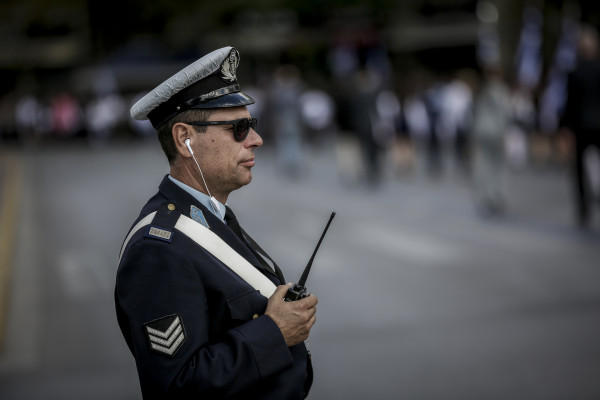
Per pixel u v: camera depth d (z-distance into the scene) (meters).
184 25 59.03
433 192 22.83
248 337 3.24
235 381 3.16
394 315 10.64
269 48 59.94
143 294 3.25
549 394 7.87
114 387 8.42
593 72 14.66
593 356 8.83
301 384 3.42
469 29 58.53
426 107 27.59
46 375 8.84
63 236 17.56
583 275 12.20
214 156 3.47
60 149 48.41
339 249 15.25
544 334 9.59
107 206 22.27
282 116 29.11
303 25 60.59
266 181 27.30
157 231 3.33
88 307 11.59
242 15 60.00
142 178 29.23
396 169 29.34
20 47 63.97
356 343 9.55
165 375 3.16
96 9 60.69
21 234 17.98
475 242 15.23
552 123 25.31
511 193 21.17
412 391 8.05
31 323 10.84
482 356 8.96
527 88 27.12
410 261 13.91
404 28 59.19
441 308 10.88
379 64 57.53
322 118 42.69
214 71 3.45
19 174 32.75
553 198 19.84
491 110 18.02
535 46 29.16
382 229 17.23
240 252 3.50
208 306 3.35
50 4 62.34
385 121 29.06
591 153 15.31
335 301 11.47
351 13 59.12
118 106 51.62
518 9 35.78
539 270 12.69
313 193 23.80
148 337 3.21
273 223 18.52
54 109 51.16
